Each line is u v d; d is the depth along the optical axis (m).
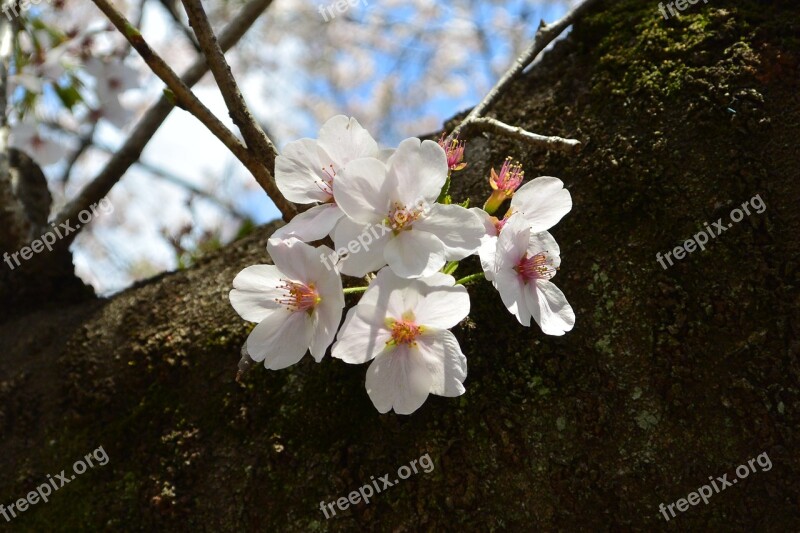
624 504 0.31
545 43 0.38
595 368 0.33
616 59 0.36
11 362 0.40
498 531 0.32
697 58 0.35
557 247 0.33
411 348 0.31
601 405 0.32
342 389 0.34
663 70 0.35
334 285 0.31
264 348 0.32
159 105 0.44
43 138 0.53
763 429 0.31
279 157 0.33
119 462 0.36
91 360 0.38
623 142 0.35
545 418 0.32
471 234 0.31
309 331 0.32
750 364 0.32
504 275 0.32
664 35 0.36
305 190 0.33
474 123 0.35
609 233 0.34
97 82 0.52
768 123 0.33
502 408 0.33
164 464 0.35
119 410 0.37
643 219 0.34
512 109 0.38
